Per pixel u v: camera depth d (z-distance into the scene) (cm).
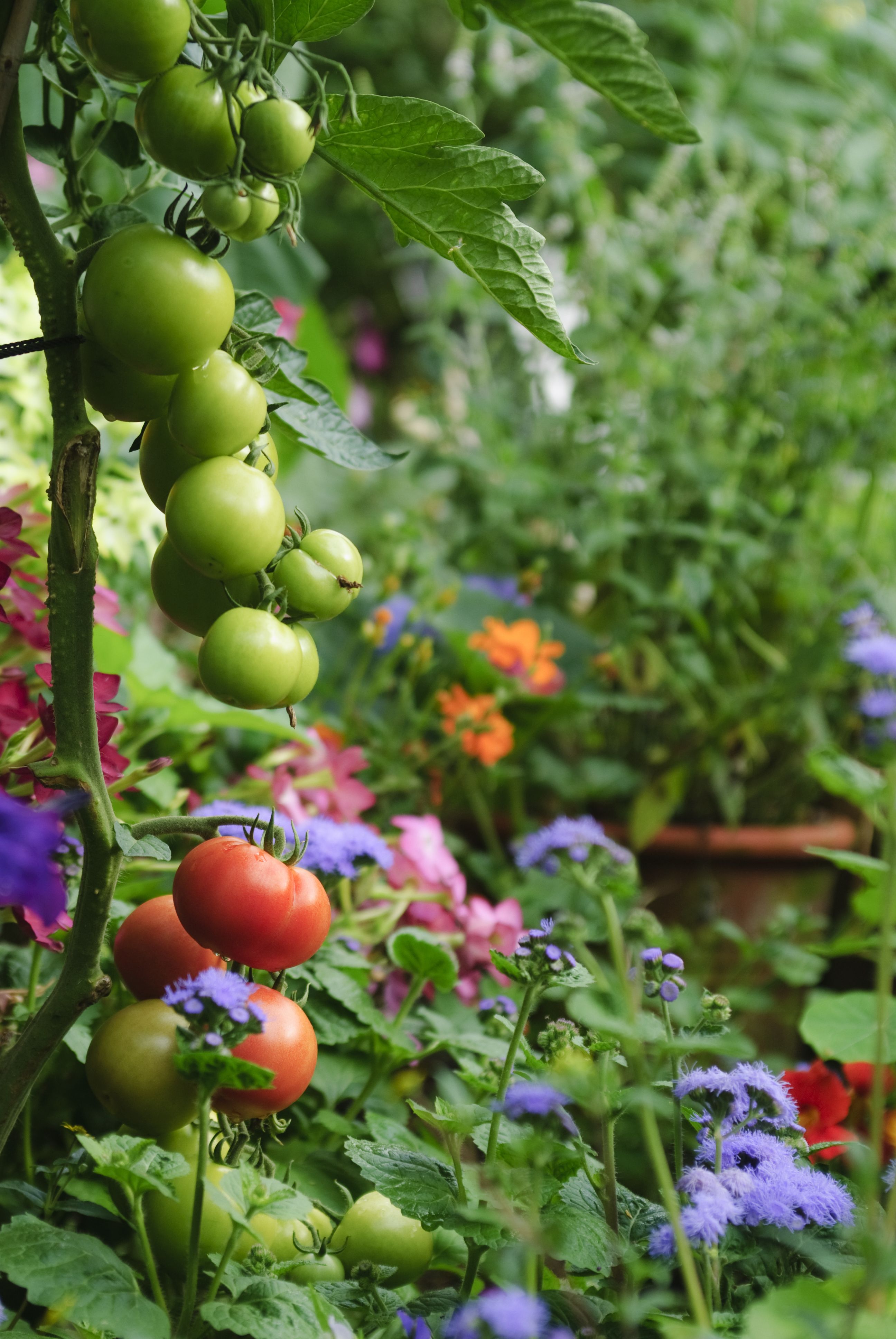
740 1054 110
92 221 114
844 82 405
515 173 109
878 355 256
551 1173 116
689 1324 110
